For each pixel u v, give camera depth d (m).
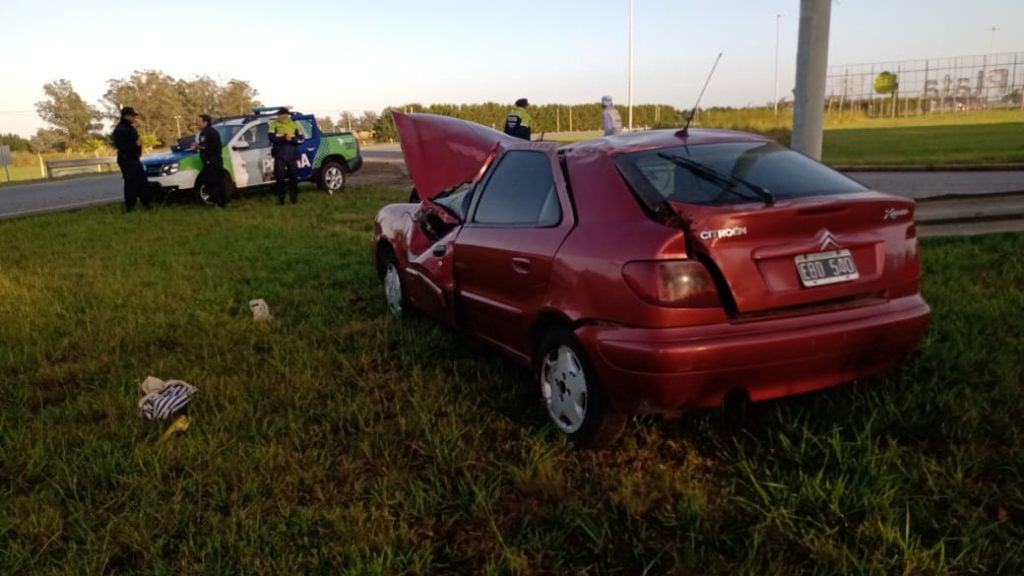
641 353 3.10
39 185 25.94
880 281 3.41
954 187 10.52
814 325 3.22
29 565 2.90
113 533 3.09
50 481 3.53
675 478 3.30
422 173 6.20
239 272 8.30
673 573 2.67
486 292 4.49
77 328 6.21
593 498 3.21
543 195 4.11
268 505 3.25
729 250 3.11
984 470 3.20
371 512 3.13
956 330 4.78
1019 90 47.16
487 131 6.22
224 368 5.05
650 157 3.75
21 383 4.94
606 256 3.34
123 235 11.69
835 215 3.28
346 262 8.68
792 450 3.35
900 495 3.02
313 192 17.33
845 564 2.60
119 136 14.36
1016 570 2.57
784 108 33.50
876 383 4.01
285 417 4.17
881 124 35.94
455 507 3.18
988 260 6.68
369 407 4.17
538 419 3.99
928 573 2.57
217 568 2.78
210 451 3.71
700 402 3.17
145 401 4.30
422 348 5.17
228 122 16.09
